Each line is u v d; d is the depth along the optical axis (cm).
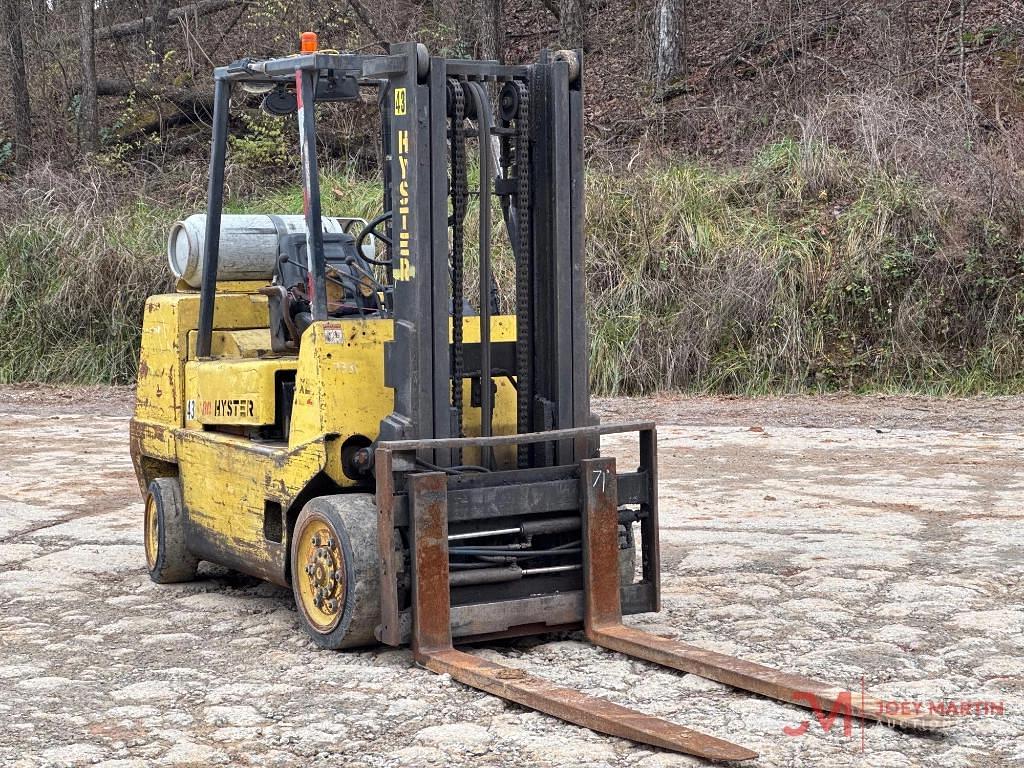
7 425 1422
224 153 673
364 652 570
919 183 1820
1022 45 2181
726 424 1375
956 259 1702
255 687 518
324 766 430
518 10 2728
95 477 1073
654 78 2416
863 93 2033
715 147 2186
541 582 579
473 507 556
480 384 593
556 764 428
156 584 711
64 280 1877
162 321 729
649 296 1741
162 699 505
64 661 562
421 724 471
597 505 577
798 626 607
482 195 575
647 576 609
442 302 561
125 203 2052
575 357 593
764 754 437
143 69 2641
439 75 557
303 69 596
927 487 982
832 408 1494
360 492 596
